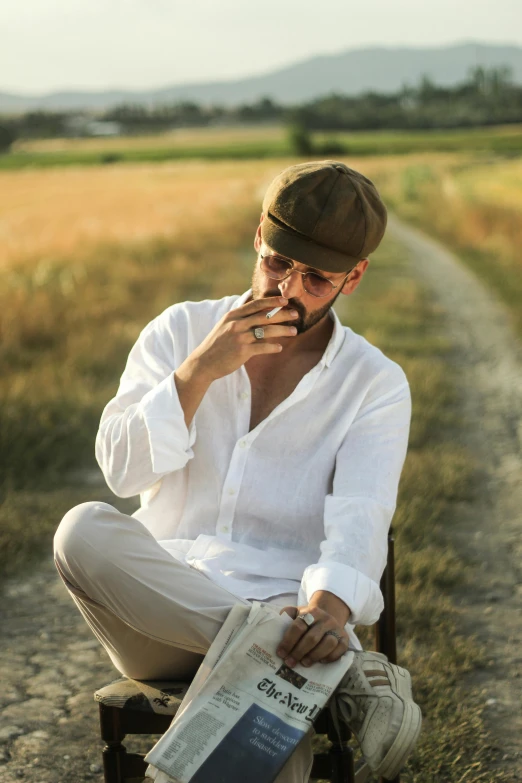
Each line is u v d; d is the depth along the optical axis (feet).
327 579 6.28
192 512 7.00
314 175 6.41
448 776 8.59
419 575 13.35
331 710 6.05
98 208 98.32
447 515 16.31
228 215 84.33
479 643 11.45
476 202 94.07
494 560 14.35
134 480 6.64
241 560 6.76
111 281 43.83
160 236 64.08
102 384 25.05
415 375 26.78
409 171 159.12
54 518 15.96
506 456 20.13
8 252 54.70
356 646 6.71
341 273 6.57
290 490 6.89
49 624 12.23
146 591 6.06
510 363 30.04
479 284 50.14
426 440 20.99
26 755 9.08
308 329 6.78
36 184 170.91
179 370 6.49
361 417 7.02
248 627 5.97
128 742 9.25
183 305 7.39
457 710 9.64
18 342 28.27
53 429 20.59
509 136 422.82
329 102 647.15
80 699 10.24
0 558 14.03
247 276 50.19
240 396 6.88
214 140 544.62
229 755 5.44
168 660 6.51
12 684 10.57
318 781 8.11
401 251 70.69
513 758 8.91
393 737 5.71
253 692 5.74
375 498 6.77
